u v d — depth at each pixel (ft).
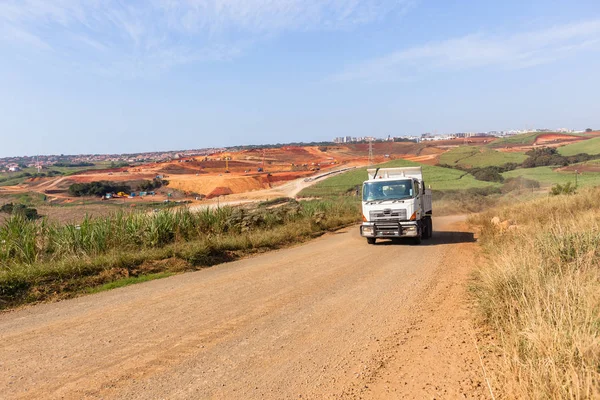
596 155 400.88
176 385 14.69
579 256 24.14
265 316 23.03
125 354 17.63
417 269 36.47
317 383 14.82
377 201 55.16
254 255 47.11
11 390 14.40
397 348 18.03
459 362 16.06
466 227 77.61
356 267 38.04
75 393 14.11
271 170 599.98
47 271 31.07
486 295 21.50
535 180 247.70
